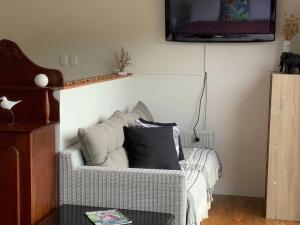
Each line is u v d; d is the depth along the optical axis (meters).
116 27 4.42
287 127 3.66
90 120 3.28
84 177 2.76
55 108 2.74
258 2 4.07
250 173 4.31
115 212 2.62
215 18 4.16
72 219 2.52
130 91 4.39
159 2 4.31
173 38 4.26
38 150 2.57
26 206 2.51
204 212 3.19
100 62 4.49
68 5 4.48
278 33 4.12
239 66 4.23
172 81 4.37
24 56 2.76
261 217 3.77
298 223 3.66
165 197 2.67
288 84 3.62
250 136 4.27
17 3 4.58
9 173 2.51
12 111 2.75
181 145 4.11
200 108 4.34
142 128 3.32
